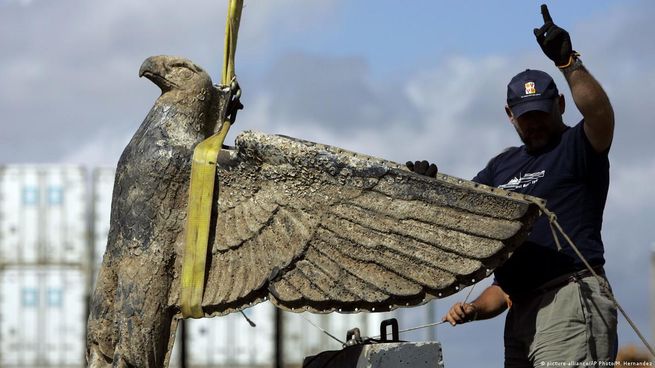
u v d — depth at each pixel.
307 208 11.44
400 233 11.22
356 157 11.45
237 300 11.45
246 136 11.60
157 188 11.78
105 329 11.82
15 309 32.03
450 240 11.12
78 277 32.12
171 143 11.87
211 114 12.15
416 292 11.07
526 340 11.95
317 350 31.20
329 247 11.32
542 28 11.52
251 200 11.62
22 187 32.38
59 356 32.00
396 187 11.31
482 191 11.17
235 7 12.35
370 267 11.22
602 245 11.98
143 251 11.72
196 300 11.54
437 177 11.62
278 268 11.35
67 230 32.28
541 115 12.02
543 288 11.85
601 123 11.55
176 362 31.20
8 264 32.16
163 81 12.10
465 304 12.73
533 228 11.93
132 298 11.66
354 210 11.34
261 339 31.47
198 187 11.68
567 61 11.44
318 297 11.21
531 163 12.15
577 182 11.91
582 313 11.68
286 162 11.51
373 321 31.06
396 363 11.30
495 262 11.10
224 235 11.62
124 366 11.64
